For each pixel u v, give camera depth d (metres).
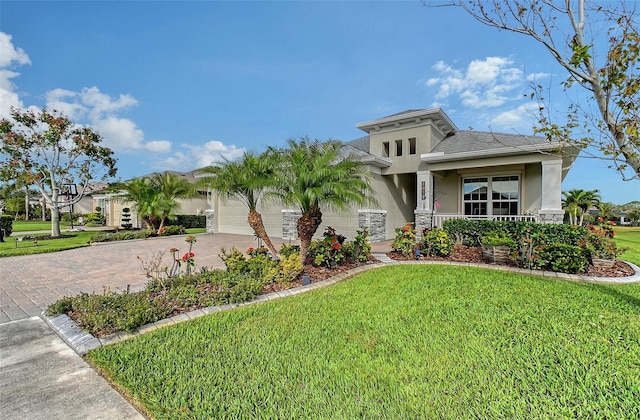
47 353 4.18
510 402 2.98
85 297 5.75
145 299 5.58
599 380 3.30
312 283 7.32
